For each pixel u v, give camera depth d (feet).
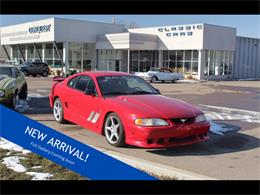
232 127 30.78
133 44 134.82
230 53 137.80
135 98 23.53
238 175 17.97
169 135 21.06
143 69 145.79
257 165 19.77
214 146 23.89
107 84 25.39
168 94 63.87
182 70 132.36
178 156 21.22
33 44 168.14
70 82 28.99
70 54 149.07
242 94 66.54
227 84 102.32
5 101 34.53
